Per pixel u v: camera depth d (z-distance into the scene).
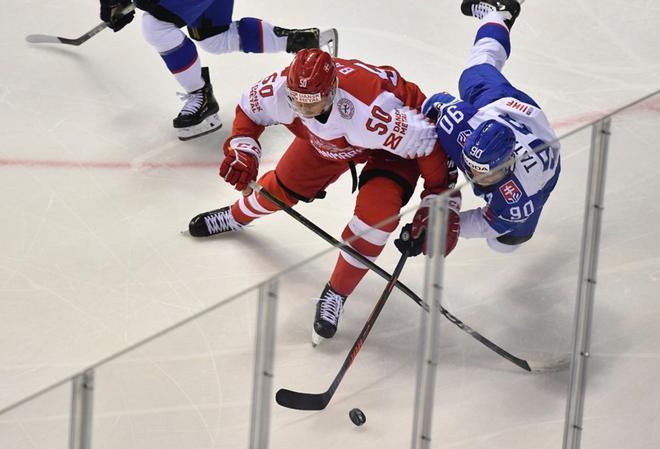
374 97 12.23
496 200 10.12
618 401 10.82
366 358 10.16
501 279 10.24
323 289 9.99
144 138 16.83
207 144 16.64
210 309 8.91
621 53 17.97
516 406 10.52
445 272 9.99
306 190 13.81
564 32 18.44
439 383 10.09
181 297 13.95
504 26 14.43
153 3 15.39
